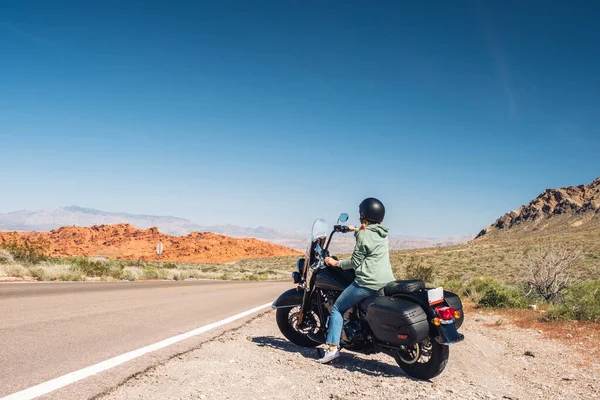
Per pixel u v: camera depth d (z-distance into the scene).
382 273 5.58
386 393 4.61
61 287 13.95
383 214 5.79
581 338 8.91
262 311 10.91
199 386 4.33
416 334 4.98
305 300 6.38
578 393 5.27
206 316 9.33
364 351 5.80
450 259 75.44
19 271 17.92
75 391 3.92
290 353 6.24
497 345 8.32
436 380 5.32
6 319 7.27
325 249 6.24
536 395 5.10
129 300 11.40
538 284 15.88
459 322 5.37
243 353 5.93
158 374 4.62
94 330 6.79
